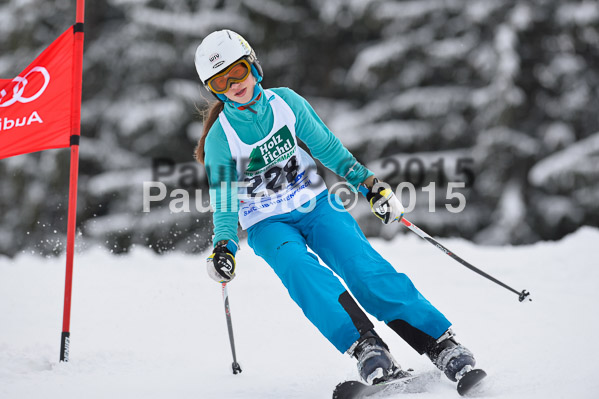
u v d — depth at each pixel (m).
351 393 6.96
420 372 7.88
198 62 8.23
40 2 46.06
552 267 16.23
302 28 46.53
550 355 9.05
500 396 7.17
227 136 8.46
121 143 44.47
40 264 18.06
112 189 42.72
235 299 14.02
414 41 44.41
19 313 13.16
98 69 46.00
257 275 16.33
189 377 8.95
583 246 17.44
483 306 12.80
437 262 17.33
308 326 11.86
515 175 41.91
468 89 43.94
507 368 8.48
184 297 14.29
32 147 10.95
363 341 7.48
